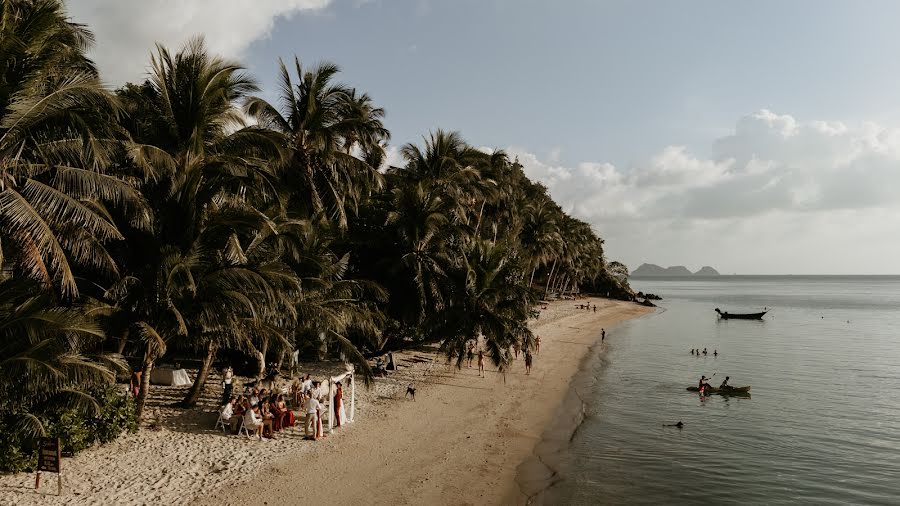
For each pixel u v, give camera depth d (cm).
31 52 1203
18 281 1312
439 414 2358
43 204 1201
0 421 1273
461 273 3098
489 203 5609
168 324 1683
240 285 1702
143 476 1414
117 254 1642
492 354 3053
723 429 2470
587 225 12550
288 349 1850
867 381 3703
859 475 1931
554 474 1812
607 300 12681
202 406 2059
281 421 1894
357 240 3139
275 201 2247
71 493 1266
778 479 1877
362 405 2358
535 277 11250
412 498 1506
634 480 1811
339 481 1541
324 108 2695
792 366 4303
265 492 1415
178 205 1677
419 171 3894
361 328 2694
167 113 1728
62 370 1230
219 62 1781
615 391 3238
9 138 1204
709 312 10938
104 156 1326
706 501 1670
